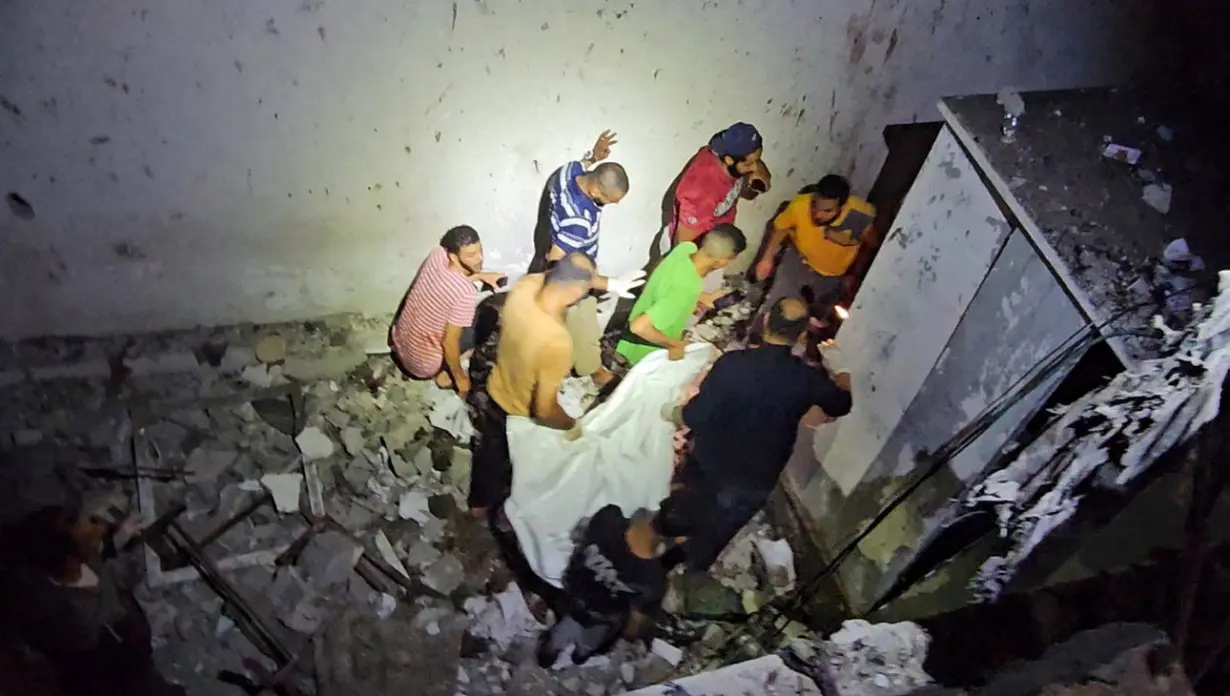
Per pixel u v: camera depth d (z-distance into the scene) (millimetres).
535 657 3445
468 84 3447
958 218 3092
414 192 3770
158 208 3533
